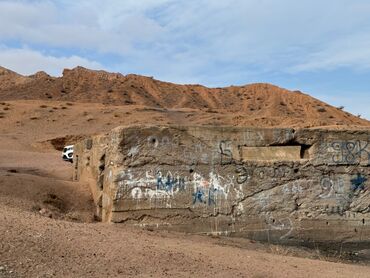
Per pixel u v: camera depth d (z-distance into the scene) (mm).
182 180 9891
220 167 10070
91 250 6539
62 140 47531
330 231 10344
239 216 10016
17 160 30047
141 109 68938
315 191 10383
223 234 9898
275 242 10062
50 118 61812
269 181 10219
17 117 61188
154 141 9875
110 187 9938
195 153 10016
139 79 113062
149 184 9742
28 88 110938
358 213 10531
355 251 10375
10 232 6465
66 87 109250
